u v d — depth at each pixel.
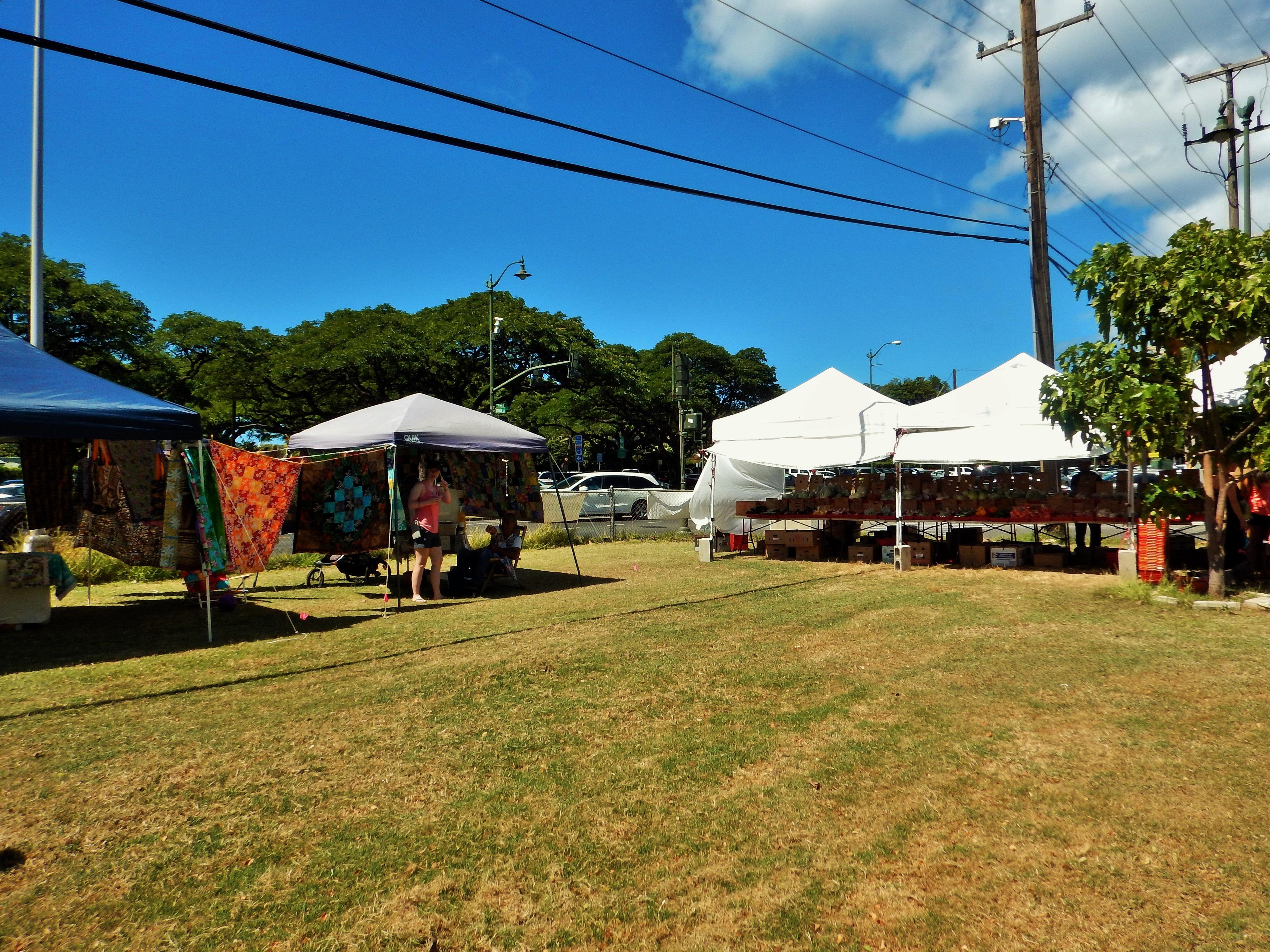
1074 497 11.27
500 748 4.41
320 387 42.31
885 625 7.52
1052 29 13.38
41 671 6.16
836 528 14.14
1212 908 2.75
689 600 9.22
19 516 11.88
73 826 3.52
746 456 13.68
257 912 2.85
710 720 4.84
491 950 2.63
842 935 2.68
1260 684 5.19
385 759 4.27
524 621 8.05
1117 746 4.22
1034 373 11.59
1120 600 8.45
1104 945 2.58
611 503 18.38
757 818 3.53
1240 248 7.59
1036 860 3.12
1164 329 7.95
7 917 2.83
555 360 44.28
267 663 6.38
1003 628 7.22
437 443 9.59
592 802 3.71
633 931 2.73
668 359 59.34
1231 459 8.08
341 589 10.93
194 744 4.48
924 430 12.02
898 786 3.83
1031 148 13.41
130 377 34.44
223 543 8.02
